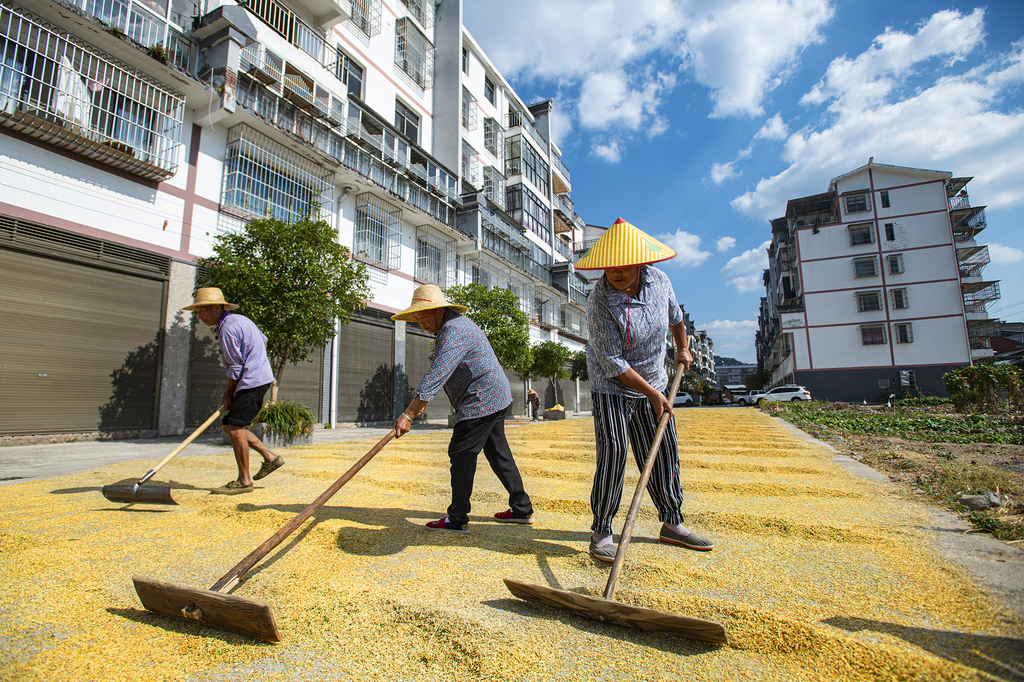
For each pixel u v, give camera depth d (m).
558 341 29.67
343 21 14.37
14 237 7.45
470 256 19.59
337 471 4.44
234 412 3.40
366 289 8.77
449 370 2.54
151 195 9.20
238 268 7.55
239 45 10.16
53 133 7.65
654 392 2.27
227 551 2.28
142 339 8.95
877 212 33.94
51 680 1.32
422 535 2.48
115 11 8.59
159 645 1.51
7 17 7.31
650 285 2.39
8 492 3.59
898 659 1.31
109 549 2.29
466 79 21.69
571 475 4.23
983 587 1.75
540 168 28.83
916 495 3.30
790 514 2.76
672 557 2.14
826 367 33.78
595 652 1.43
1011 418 11.71
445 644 1.50
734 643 1.46
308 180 12.55
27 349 7.55
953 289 31.81
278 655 1.46
